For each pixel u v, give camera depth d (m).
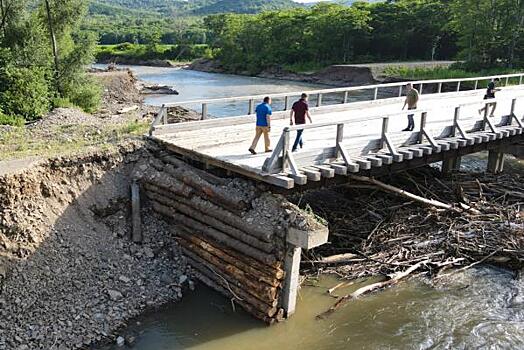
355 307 11.87
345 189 16.67
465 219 15.15
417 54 83.06
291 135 15.81
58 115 21.34
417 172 18.69
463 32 60.56
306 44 86.75
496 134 17.45
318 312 11.63
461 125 17.17
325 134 16.00
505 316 11.63
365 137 15.30
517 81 46.75
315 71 74.06
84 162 13.48
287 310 11.27
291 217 10.95
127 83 43.00
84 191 13.14
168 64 104.44
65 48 29.48
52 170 12.89
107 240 12.62
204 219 12.45
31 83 23.47
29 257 11.23
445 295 12.44
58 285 11.06
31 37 27.48
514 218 15.30
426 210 15.49
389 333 10.95
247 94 50.03
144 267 12.34
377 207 15.72
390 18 81.94
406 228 14.80
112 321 10.65
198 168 14.00
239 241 11.57
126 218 13.47
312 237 10.48
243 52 92.56
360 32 82.19
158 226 13.52
